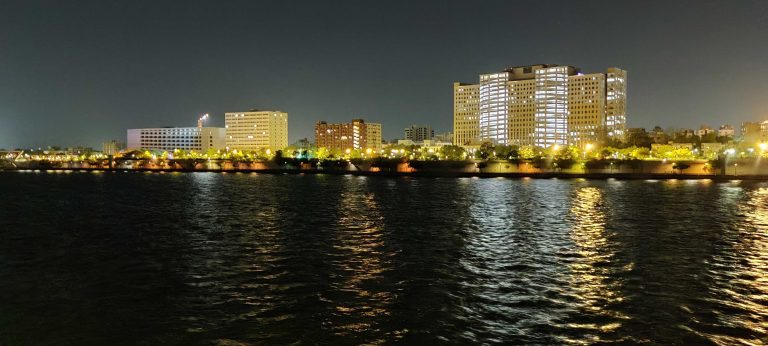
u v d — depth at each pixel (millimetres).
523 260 44000
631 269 40531
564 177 170875
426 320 29281
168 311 30875
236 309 31234
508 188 129625
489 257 45219
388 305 31797
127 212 80250
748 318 29375
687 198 99875
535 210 81062
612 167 172500
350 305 31828
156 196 110125
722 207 84250
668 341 26297
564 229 61469
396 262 43281
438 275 38844
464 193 114500
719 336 26891
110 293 34500
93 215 76812
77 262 43750
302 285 36188
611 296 33344
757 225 64250
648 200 96312
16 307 31734
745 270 40219
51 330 28078
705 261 43375
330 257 45312
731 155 180750
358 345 26141
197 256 45906
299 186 140125
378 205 89125
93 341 26703
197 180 176000
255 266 41906
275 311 30828
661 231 59625
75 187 142750
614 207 84812
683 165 163500
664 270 40188
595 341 26328
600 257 45094
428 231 60031
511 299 32844
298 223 66750
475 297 33281
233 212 79188
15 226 65375
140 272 40062
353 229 61594
